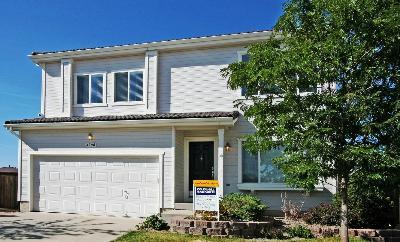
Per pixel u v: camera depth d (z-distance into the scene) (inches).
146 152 618.8
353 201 495.8
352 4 351.3
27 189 674.2
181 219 501.4
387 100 357.4
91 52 709.9
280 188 592.1
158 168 613.9
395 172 350.0
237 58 648.4
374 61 359.9
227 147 619.8
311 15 386.0
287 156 389.4
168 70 681.0
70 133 662.5
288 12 399.5
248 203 526.6
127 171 630.5
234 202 530.3
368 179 354.9
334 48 350.3
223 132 599.8
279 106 393.4
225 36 642.2
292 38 402.3
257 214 520.7
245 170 616.1
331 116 358.0
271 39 418.9
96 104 710.5
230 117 579.5
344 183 383.2
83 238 444.5
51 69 739.4
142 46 684.1
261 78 380.2
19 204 675.4
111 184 636.7
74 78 727.7
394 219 503.2
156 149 616.7
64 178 661.9
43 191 669.9
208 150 649.6
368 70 349.4
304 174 366.9
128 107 693.3
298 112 374.9
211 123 590.6
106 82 710.5
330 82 369.4
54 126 655.8
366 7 350.0
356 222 494.0
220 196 558.9
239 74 408.2
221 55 657.6
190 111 663.1
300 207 584.1
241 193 606.5
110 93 707.4
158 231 494.9
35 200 672.4
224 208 518.6
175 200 604.4
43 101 734.5
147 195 617.3
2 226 519.2
